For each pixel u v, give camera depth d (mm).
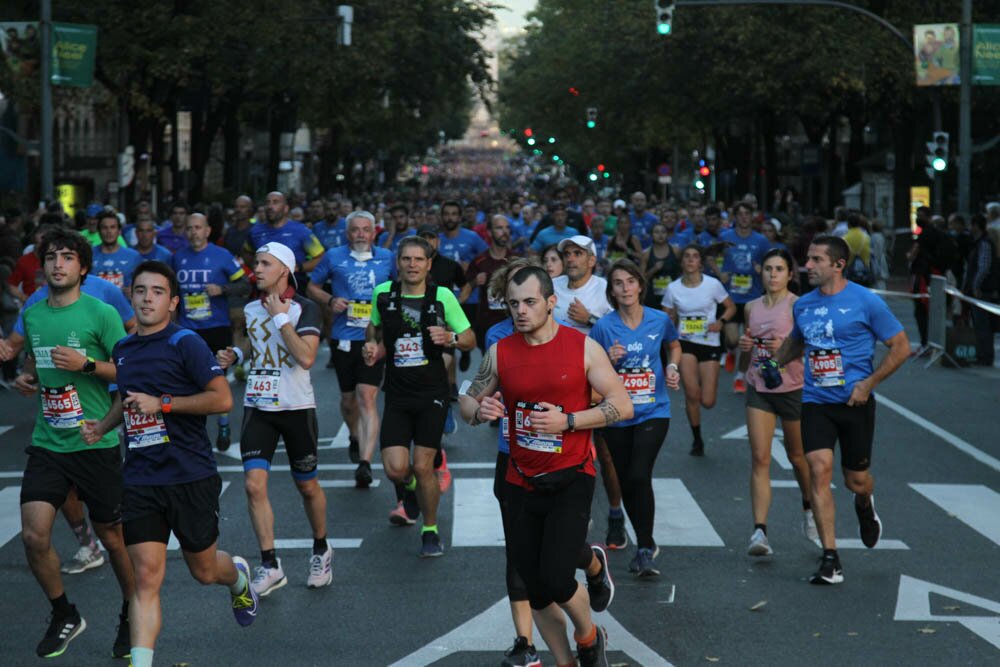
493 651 8680
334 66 48344
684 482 14328
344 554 11242
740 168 68750
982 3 46781
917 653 8625
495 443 16688
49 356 8805
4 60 35406
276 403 10094
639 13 54219
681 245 27234
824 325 10453
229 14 38625
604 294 12289
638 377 10734
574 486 7738
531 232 32438
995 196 44750
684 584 10328
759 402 11359
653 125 65312
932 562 11031
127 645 8602
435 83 60062
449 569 10727
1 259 21859
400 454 11117
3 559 11195
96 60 37969
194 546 7973
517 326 7668
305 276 19938
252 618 8648
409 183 169250
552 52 75625
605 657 8055
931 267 26250
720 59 49406
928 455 15977
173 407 7812
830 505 10422
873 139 69250
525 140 144500
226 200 55875
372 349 11391
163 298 7984
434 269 16516
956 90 46750
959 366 24734
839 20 46938
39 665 8422
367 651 8672
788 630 9125
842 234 28812
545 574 7551
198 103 46312
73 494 10516
